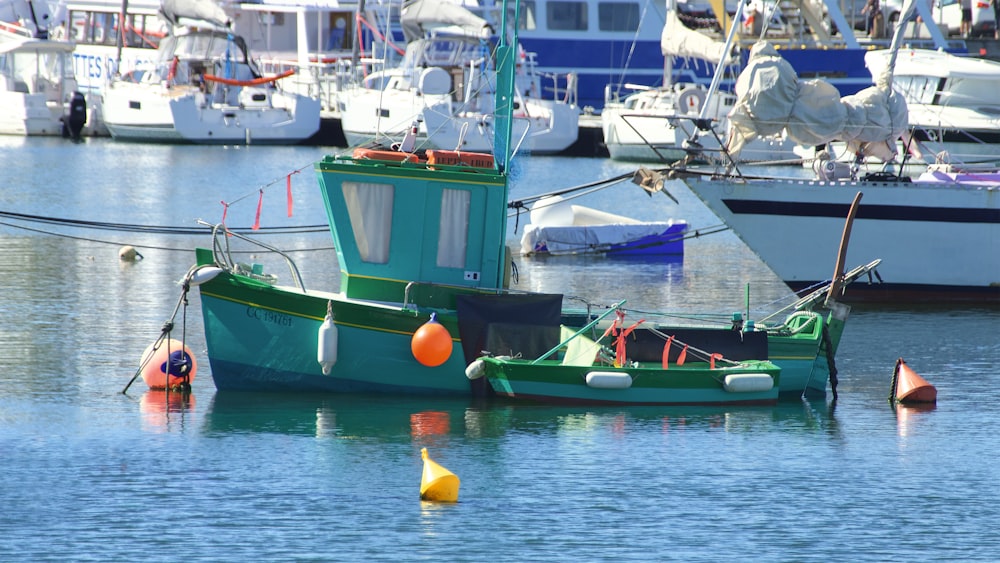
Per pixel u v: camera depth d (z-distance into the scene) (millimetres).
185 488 55031
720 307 104625
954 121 169250
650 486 56281
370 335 68500
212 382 73250
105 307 96688
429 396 69625
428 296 69125
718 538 50500
